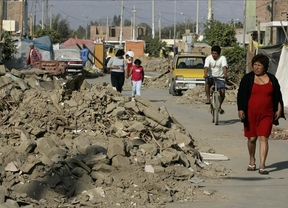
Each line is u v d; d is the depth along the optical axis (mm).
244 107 10992
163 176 9875
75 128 11875
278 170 11414
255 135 11039
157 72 64438
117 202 8609
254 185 10125
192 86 30438
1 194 8102
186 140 12242
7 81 13969
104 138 11406
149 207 8484
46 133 11555
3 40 38719
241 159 12445
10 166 9109
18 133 10984
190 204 8836
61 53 50531
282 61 23938
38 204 8281
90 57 59125
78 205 8391
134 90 23047
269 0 51062
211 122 18938
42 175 9016
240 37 60250
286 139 15516
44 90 14422
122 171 9523
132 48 86812
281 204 8938
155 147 10594
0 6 36125
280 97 10977
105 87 14414
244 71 37031
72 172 9289
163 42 97875
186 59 31828
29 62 37875
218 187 9930
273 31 48594
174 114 21219
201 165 11359
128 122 12109
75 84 13609
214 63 18125
